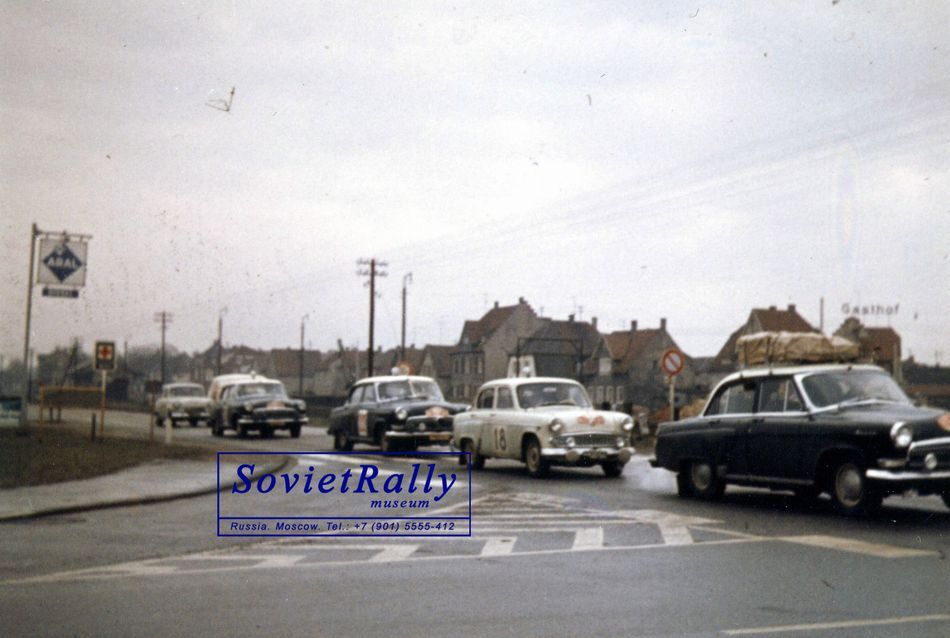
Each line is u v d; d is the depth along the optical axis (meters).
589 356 105.19
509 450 19.25
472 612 6.92
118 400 99.81
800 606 7.04
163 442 30.97
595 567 8.81
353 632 6.33
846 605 7.05
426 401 24.94
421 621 6.64
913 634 6.18
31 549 10.33
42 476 18.89
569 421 18.34
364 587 7.93
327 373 152.00
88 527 12.26
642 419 35.50
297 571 8.77
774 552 9.52
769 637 6.12
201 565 9.18
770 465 13.15
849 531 10.94
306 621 6.66
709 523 11.84
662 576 8.30
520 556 9.54
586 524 11.93
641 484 17.34
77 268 33.59
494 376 105.62
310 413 62.81
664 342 96.62
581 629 6.38
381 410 24.69
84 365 78.38
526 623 6.55
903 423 11.44
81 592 7.80
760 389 13.59
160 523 12.62
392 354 141.50
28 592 7.80
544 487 16.86
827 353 14.38
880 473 11.47
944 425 11.55
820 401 12.67
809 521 11.87
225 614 6.91
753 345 14.91
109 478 18.53
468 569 8.80
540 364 103.75
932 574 8.27
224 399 35.41
